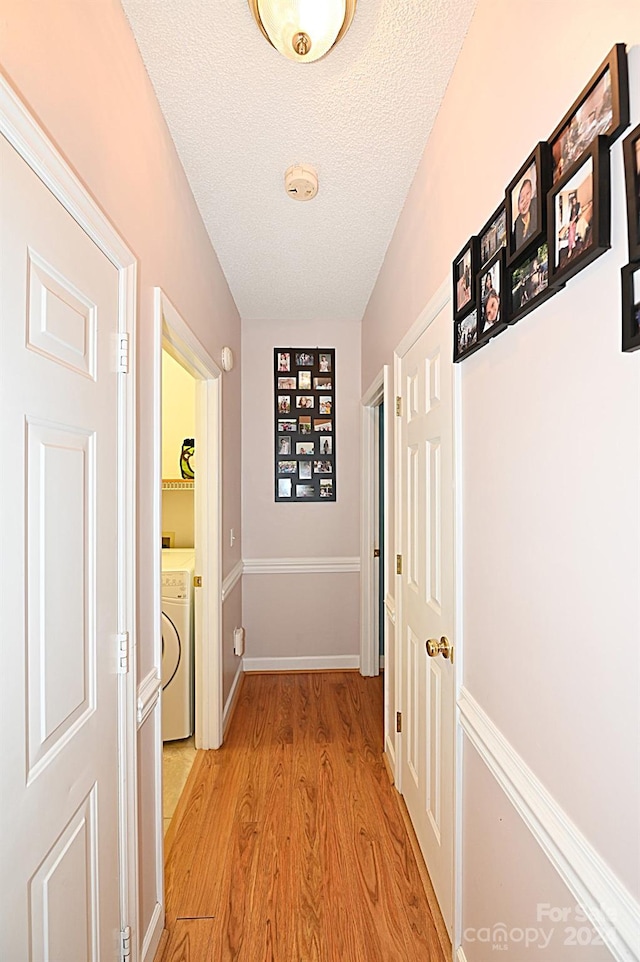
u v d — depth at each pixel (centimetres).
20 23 80
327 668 382
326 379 380
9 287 77
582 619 83
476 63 127
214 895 172
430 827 176
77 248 101
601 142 73
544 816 93
